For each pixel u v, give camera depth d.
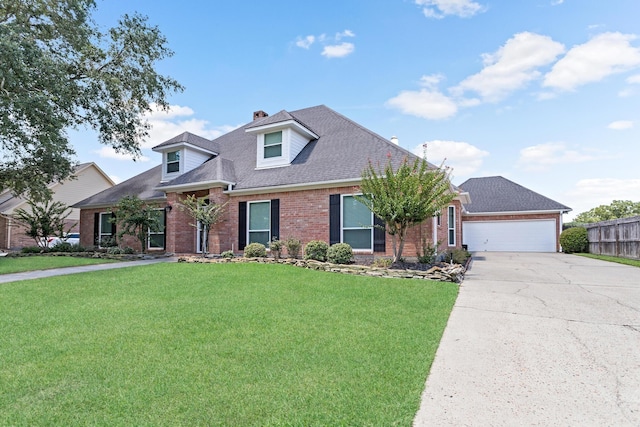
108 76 14.48
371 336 4.74
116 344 4.46
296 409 2.98
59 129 14.05
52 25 14.00
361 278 8.79
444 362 4.00
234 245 14.53
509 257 17.77
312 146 15.40
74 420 2.85
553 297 7.08
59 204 19.56
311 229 13.03
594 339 4.65
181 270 9.88
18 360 4.00
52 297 6.92
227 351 4.23
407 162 10.48
